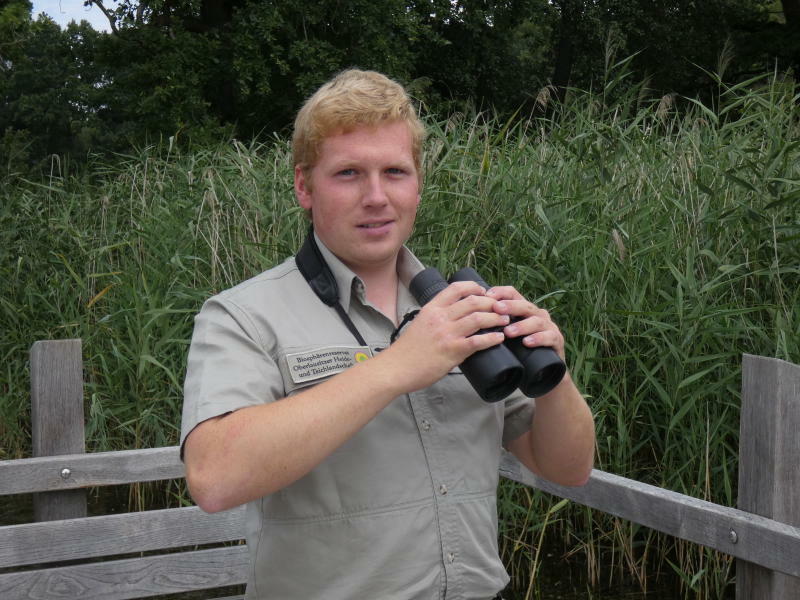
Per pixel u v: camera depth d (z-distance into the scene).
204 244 4.50
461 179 4.19
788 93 4.04
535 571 3.33
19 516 4.42
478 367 1.14
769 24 17.11
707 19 17.44
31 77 31.12
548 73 19.17
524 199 4.02
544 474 1.47
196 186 4.78
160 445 4.09
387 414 1.27
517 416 1.44
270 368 1.23
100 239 5.18
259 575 1.27
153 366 4.16
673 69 17.67
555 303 3.55
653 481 3.73
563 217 3.79
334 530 1.23
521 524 3.78
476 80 17.67
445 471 1.29
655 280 3.62
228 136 12.10
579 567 3.68
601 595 3.44
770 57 16.67
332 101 1.26
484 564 1.32
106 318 4.11
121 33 12.99
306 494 1.24
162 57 12.17
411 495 1.26
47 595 2.24
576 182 4.21
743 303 3.46
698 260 3.63
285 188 4.45
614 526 3.65
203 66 12.56
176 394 4.29
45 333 5.09
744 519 1.93
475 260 3.79
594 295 3.56
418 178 1.35
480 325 1.13
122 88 13.18
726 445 3.38
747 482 1.99
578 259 3.67
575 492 2.49
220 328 1.24
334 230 1.28
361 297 1.31
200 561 2.37
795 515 1.94
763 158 3.66
